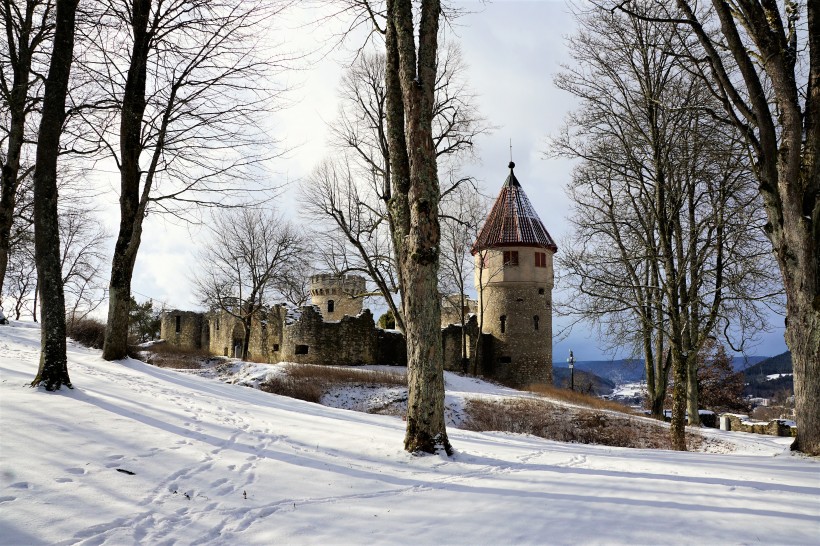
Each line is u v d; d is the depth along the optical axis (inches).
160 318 2655.0
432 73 390.3
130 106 656.4
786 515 241.9
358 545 206.2
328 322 1616.6
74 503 227.1
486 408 986.7
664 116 704.4
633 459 387.9
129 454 297.3
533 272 1815.9
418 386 366.3
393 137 442.3
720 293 688.4
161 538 206.5
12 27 623.2
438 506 255.4
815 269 402.0
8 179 663.8
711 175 681.0
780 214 422.6
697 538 213.9
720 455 433.1
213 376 1207.6
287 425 444.1
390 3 444.1
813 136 406.6
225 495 258.8
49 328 417.1
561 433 847.7
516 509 251.0
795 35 447.5
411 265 374.0
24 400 365.4
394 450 364.2
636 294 805.2
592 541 211.0
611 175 769.6
